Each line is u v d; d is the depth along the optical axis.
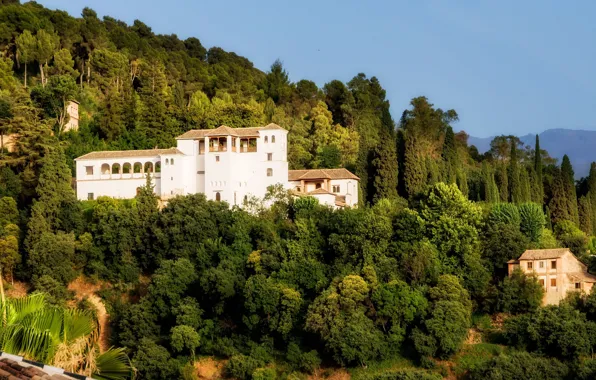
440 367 111.88
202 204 138.88
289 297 119.19
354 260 126.50
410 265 123.62
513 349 113.12
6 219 143.12
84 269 137.75
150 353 115.44
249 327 119.38
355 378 111.38
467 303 118.44
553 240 140.62
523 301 118.31
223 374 117.75
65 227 141.50
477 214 133.50
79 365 41.78
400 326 116.31
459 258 126.88
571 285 121.25
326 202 150.50
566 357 108.62
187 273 127.00
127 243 136.62
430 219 131.75
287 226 137.75
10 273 135.75
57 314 41.91
